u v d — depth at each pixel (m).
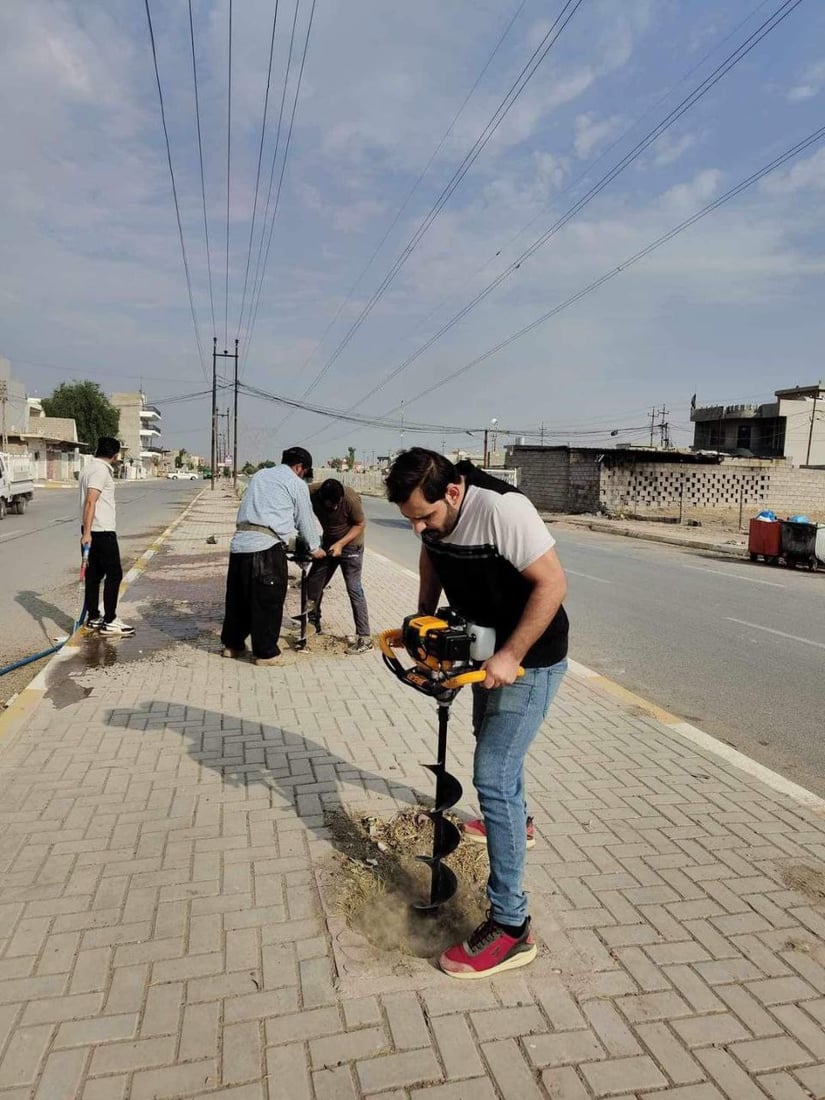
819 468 33.34
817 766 4.34
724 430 43.59
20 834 3.14
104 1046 2.04
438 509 2.26
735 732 4.90
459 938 2.60
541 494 30.89
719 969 2.40
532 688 2.40
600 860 3.05
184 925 2.56
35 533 16.91
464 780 3.77
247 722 4.52
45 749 4.07
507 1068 2.00
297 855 3.01
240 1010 2.18
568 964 2.41
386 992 2.27
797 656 7.07
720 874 2.97
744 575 13.36
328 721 4.56
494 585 2.34
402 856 3.05
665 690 5.82
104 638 6.72
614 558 15.34
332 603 8.67
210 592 9.27
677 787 3.79
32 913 2.61
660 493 27.36
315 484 6.28
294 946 2.46
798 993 2.31
